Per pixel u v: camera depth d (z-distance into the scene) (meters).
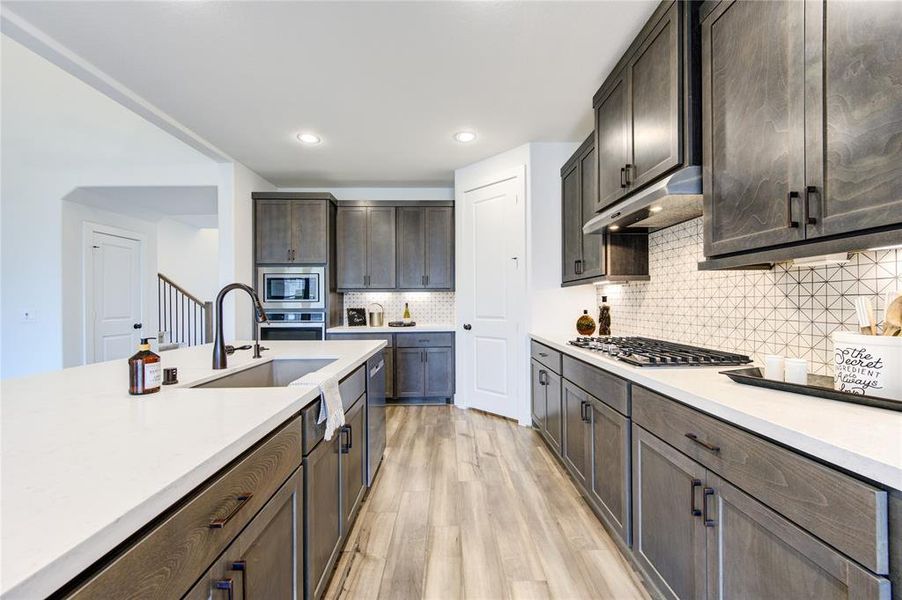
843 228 0.92
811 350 1.39
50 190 3.74
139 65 2.14
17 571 0.40
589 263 2.70
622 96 2.02
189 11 1.73
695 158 1.49
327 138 3.15
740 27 1.25
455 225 4.16
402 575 1.55
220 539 0.74
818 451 0.73
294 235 4.03
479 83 2.33
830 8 0.95
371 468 2.24
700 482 1.10
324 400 1.31
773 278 1.55
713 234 1.38
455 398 4.03
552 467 2.52
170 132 2.92
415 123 2.88
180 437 0.79
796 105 1.04
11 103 3.53
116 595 0.51
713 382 1.27
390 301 4.65
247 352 2.15
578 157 2.88
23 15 1.74
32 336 3.77
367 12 1.75
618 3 1.69
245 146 3.31
